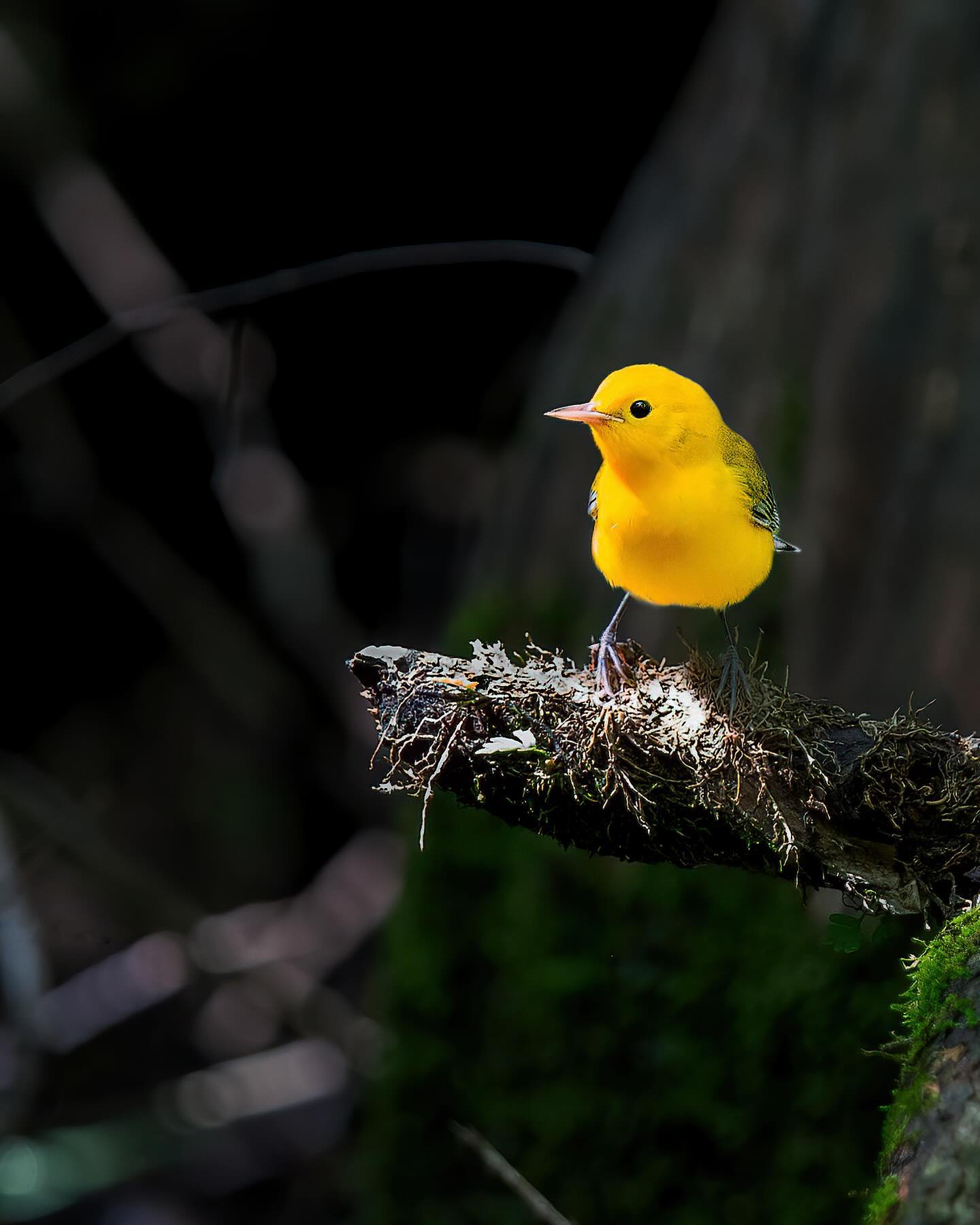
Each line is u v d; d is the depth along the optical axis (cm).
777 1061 918
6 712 1742
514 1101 1009
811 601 964
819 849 527
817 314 1003
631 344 1084
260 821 1694
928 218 968
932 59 987
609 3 1375
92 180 1482
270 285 1078
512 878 1038
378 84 1454
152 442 1675
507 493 1158
